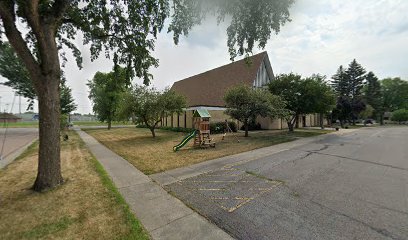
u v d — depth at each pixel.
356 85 54.59
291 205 4.29
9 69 21.12
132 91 16.23
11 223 3.56
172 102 16.34
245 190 5.18
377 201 4.44
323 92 18.67
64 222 3.59
